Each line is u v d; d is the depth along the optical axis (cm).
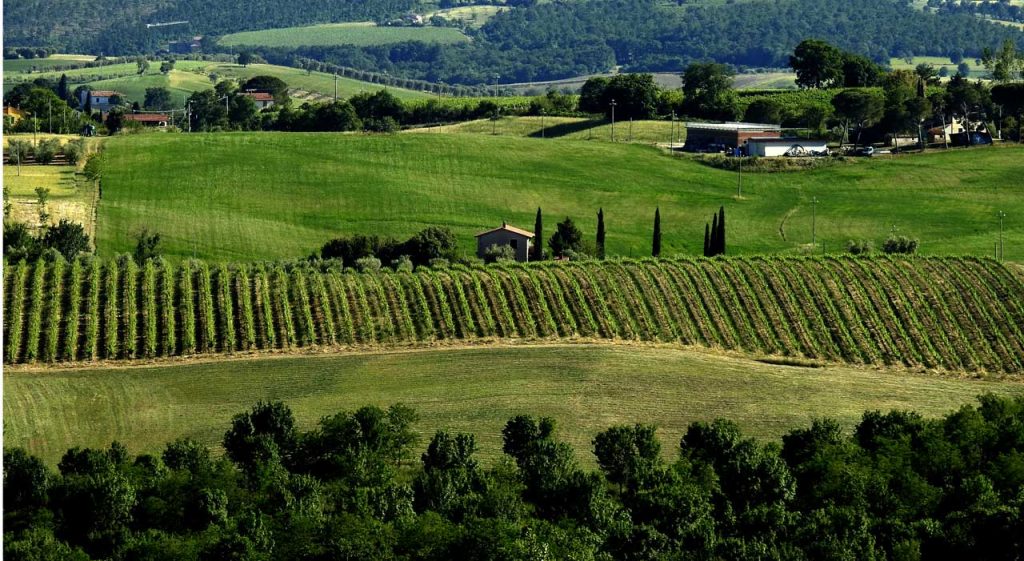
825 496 10719
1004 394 14775
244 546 9181
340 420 11625
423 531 9388
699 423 12112
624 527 9781
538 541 9262
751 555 9312
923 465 11406
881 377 15362
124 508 10044
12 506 10350
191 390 14062
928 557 9838
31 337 15312
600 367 14988
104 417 13150
